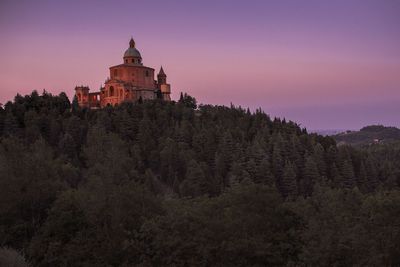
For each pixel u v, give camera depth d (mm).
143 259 34219
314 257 28938
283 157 122062
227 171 114562
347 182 112688
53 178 53469
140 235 35188
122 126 129500
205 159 120562
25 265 33062
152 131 132000
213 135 130125
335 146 143375
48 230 39688
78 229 40812
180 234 33625
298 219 37281
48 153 64625
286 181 104500
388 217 32656
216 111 170500
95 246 37469
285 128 157750
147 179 93625
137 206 41469
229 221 33969
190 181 97250
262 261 33531
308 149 133625
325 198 40938
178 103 171000
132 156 110938
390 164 142625
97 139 84312
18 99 144250
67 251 37250
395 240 30047
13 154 47625
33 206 45781
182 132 129500
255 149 117375
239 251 32406
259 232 35000
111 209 39750
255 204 35844
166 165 113250
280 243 34062
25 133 116875
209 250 31969
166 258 32844
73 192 44844
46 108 138750
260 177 104062
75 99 157375
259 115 173000
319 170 116812
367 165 124688
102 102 174750
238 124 154625
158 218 35969
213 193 98500
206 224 33594
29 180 45375
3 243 39594
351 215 34219
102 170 43625
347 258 29047
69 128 120188
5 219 43281
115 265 36719
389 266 28922
